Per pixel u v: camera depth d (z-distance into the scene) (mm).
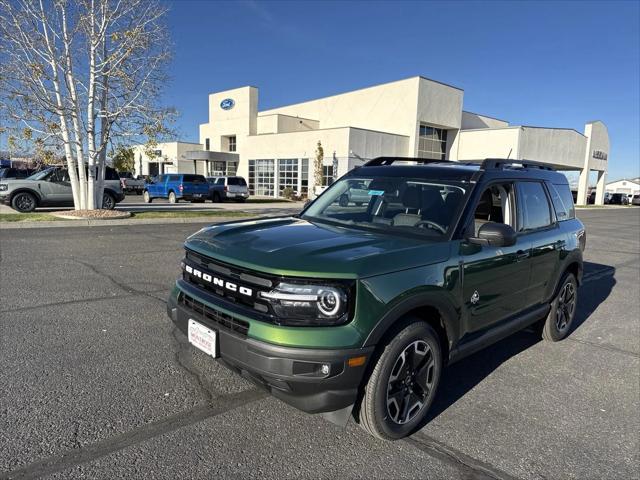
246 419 3191
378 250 2996
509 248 3887
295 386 2617
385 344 2865
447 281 3189
